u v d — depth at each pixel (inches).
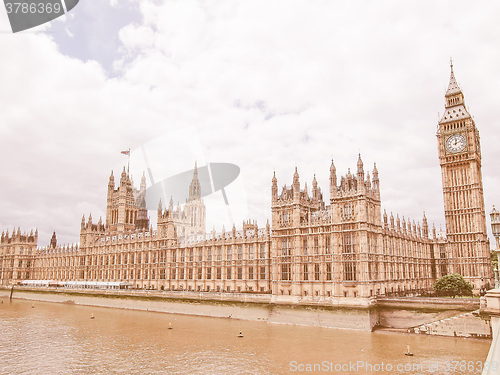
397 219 4662.9
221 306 4402.1
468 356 2444.6
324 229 3897.6
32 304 6151.6
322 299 3727.9
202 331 3457.2
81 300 6127.0
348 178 3848.4
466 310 3070.9
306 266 3981.3
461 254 5275.6
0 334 3432.6
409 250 4825.3
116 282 6461.6
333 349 2709.2
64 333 3452.3
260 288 4677.7
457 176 5457.7
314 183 4547.2
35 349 2842.0
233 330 3481.8
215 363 2425.0
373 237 3816.4
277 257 4178.2
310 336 3154.5
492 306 1091.9
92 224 7839.6
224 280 5044.3
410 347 2709.2
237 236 5167.3
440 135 5654.5
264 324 3806.6
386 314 3501.5
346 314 3501.5
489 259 5457.7
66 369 2337.6
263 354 2613.2
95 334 3388.3
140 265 6382.9
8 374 2255.2
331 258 3789.4
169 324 3779.5
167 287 5762.8
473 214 5265.8
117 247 6914.4
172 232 5871.1
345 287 3646.7
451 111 5654.5
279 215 4252.0
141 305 5231.3
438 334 3075.8
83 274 7628.0
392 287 4143.7
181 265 5693.9
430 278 5408.5
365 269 3553.2
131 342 3041.3
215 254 5211.6
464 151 5418.3
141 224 7022.6
